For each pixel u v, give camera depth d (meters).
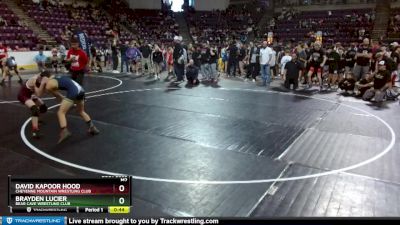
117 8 30.62
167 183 4.36
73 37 8.32
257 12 32.34
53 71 16.61
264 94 11.17
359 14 26.86
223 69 17.58
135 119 7.63
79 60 8.22
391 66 10.17
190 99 10.12
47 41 21.42
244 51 16.14
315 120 7.75
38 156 5.26
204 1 34.03
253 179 4.51
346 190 4.21
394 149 5.79
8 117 7.64
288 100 10.16
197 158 5.25
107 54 19.61
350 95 11.09
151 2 32.91
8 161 5.03
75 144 5.86
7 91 11.05
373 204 3.87
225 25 31.41
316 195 4.07
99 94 10.76
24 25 21.44
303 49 13.26
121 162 5.05
